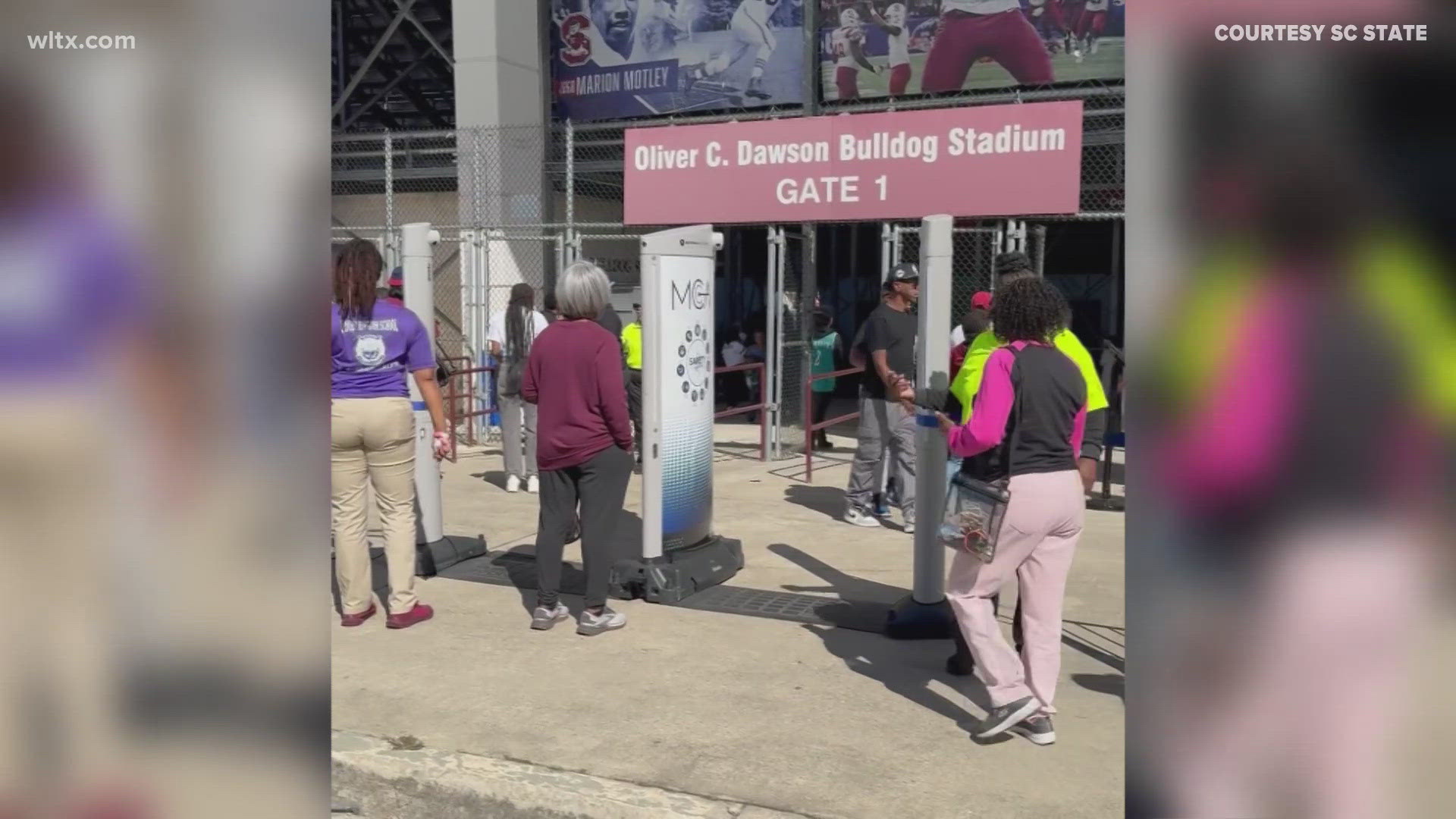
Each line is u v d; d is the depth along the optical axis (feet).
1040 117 19.75
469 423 37.88
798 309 41.27
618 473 17.11
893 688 14.87
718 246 21.16
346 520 17.46
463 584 20.34
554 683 15.10
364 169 48.06
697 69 42.47
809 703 14.34
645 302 18.89
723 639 16.90
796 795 11.82
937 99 39.06
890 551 22.81
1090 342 51.21
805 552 22.67
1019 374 12.32
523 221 43.62
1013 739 13.19
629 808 11.53
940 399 15.05
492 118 42.65
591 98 44.42
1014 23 37.70
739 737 13.29
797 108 41.65
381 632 17.38
